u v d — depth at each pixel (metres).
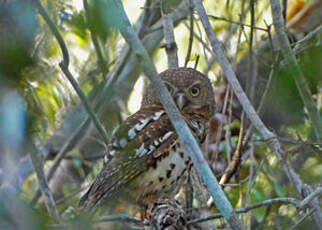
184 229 8.01
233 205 10.17
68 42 10.52
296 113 7.66
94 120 8.92
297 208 7.29
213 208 10.03
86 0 5.36
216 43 7.59
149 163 8.93
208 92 10.76
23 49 4.27
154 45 13.55
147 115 9.54
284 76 7.33
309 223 8.41
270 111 8.91
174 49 10.62
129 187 9.08
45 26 7.52
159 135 9.08
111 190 8.66
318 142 7.60
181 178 9.26
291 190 10.05
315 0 12.32
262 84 10.98
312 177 10.13
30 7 4.69
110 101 9.63
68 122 9.82
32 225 3.90
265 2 12.48
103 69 7.83
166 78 10.55
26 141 4.77
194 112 10.46
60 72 9.27
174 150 9.05
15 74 4.23
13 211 3.89
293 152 8.05
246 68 11.71
